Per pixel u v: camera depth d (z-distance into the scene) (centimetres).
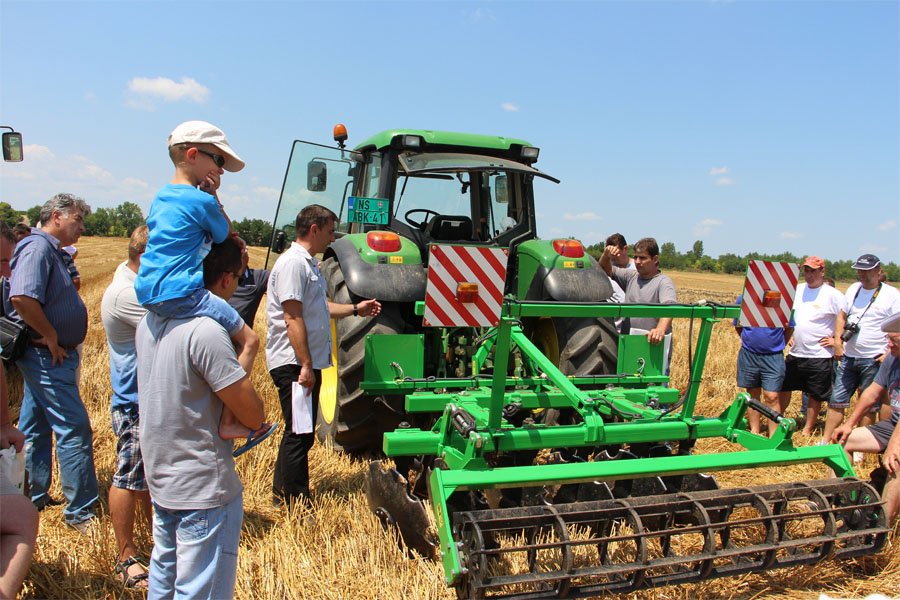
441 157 496
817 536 325
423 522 316
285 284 366
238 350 245
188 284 227
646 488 372
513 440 334
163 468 230
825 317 614
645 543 289
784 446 364
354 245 466
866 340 573
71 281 380
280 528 357
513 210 560
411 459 397
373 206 502
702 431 383
